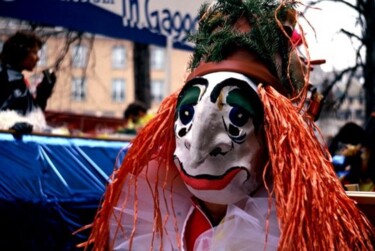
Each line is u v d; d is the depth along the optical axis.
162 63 20.67
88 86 17.28
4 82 3.23
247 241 1.54
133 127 6.05
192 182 1.55
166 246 1.68
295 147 1.51
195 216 1.67
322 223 1.46
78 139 2.79
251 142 1.56
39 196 2.47
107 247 1.70
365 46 6.30
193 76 1.65
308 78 1.62
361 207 1.75
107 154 2.81
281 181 1.49
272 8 1.70
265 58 1.63
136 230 1.72
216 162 1.53
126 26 4.49
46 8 4.12
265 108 1.56
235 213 1.54
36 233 2.45
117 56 18.45
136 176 1.67
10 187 2.42
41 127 3.32
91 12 4.32
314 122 1.76
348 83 6.44
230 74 1.58
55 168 2.59
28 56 3.36
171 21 4.62
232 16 1.69
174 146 1.70
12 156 2.49
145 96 9.00
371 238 1.61
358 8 6.20
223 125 1.53
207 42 1.68
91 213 2.64
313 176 1.48
